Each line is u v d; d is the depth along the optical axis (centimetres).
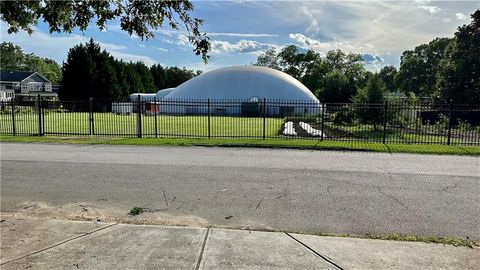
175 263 380
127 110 3566
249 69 5350
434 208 591
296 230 488
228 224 509
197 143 1363
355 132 2003
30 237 445
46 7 460
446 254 411
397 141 1523
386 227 503
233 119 3095
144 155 1098
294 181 771
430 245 436
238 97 4991
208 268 370
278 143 1375
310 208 586
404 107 1850
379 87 2169
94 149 1215
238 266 375
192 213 557
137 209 568
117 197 639
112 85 5175
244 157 1079
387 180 788
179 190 689
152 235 454
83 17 475
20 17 455
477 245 438
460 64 3359
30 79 7662
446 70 3528
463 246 434
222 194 665
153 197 641
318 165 959
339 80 6225
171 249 413
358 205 604
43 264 376
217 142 1392
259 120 2966
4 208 571
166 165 938
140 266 373
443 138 1673
